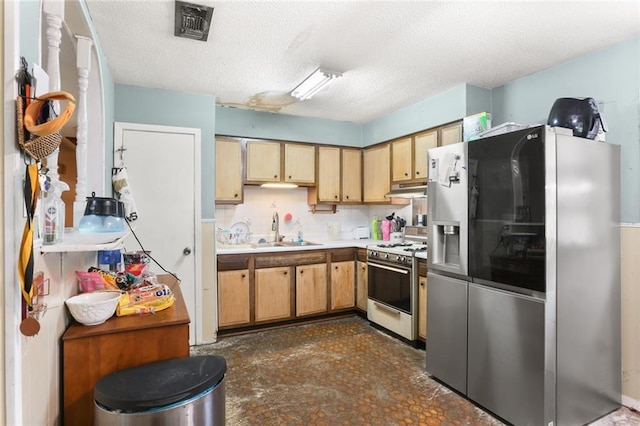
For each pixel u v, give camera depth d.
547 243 1.85
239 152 3.80
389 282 3.44
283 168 4.03
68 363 1.32
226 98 3.50
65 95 0.94
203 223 3.34
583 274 2.01
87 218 1.48
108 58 2.58
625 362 2.22
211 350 3.11
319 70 2.74
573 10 1.95
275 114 4.00
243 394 2.36
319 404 2.24
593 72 2.44
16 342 0.86
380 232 4.56
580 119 2.11
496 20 2.06
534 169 1.90
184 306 1.70
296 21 2.08
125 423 1.10
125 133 3.08
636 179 2.21
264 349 3.12
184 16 2.02
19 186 0.88
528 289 1.93
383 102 3.62
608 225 2.15
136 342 1.41
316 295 3.86
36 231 1.03
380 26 2.14
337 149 4.36
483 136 2.39
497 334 2.09
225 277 3.42
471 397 2.25
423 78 2.95
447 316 2.44
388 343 3.24
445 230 2.50
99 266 2.09
